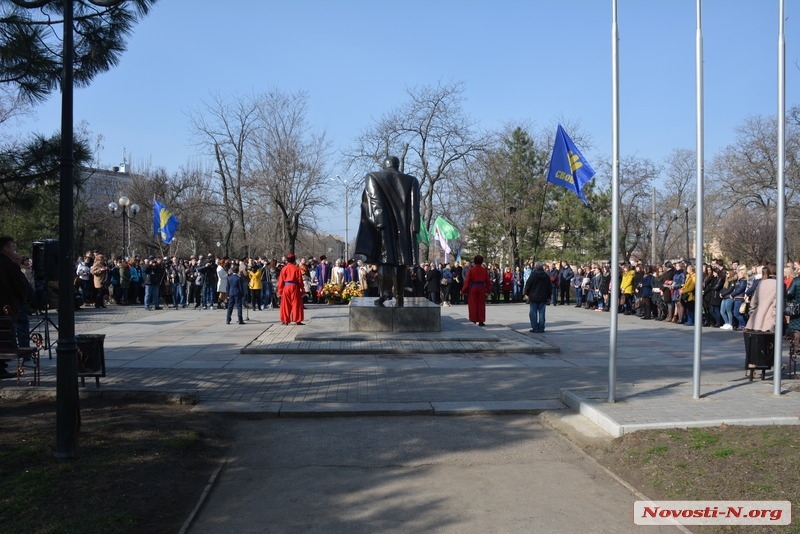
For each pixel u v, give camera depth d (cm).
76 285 2288
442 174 3725
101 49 798
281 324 1745
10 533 405
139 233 5066
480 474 572
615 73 794
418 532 449
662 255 4903
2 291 901
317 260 3209
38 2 661
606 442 657
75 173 828
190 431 666
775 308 924
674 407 759
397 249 1433
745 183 3903
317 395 861
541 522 465
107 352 1244
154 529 442
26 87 802
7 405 777
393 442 671
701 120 823
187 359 1156
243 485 544
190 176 5359
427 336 1365
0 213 854
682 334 1659
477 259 1698
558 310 2519
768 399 810
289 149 3847
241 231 4453
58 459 555
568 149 1262
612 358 789
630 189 4266
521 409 793
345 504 501
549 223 4059
